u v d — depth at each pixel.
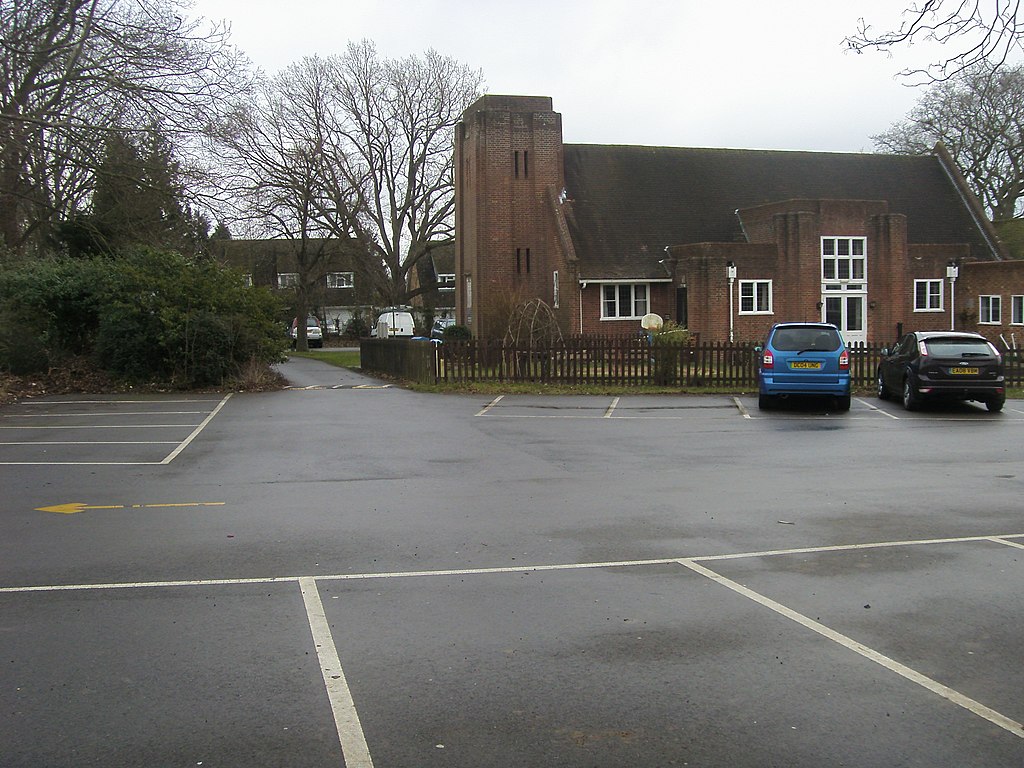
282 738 4.25
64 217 32.41
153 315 24.81
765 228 39.53
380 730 4.34
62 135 22.78
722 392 23.91
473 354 25.06
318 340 66.12
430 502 9.80
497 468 12.08
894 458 12.98
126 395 23.30
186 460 12.88
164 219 32.50
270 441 14.81
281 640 5.55
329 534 8.30
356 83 53.69
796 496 10.13
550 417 18.30
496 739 4.25
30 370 25.11
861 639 5.55
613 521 8.84
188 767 3.98
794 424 17.17
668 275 39.50
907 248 40.16
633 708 4.58
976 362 18.88
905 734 4.29
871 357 24.88
